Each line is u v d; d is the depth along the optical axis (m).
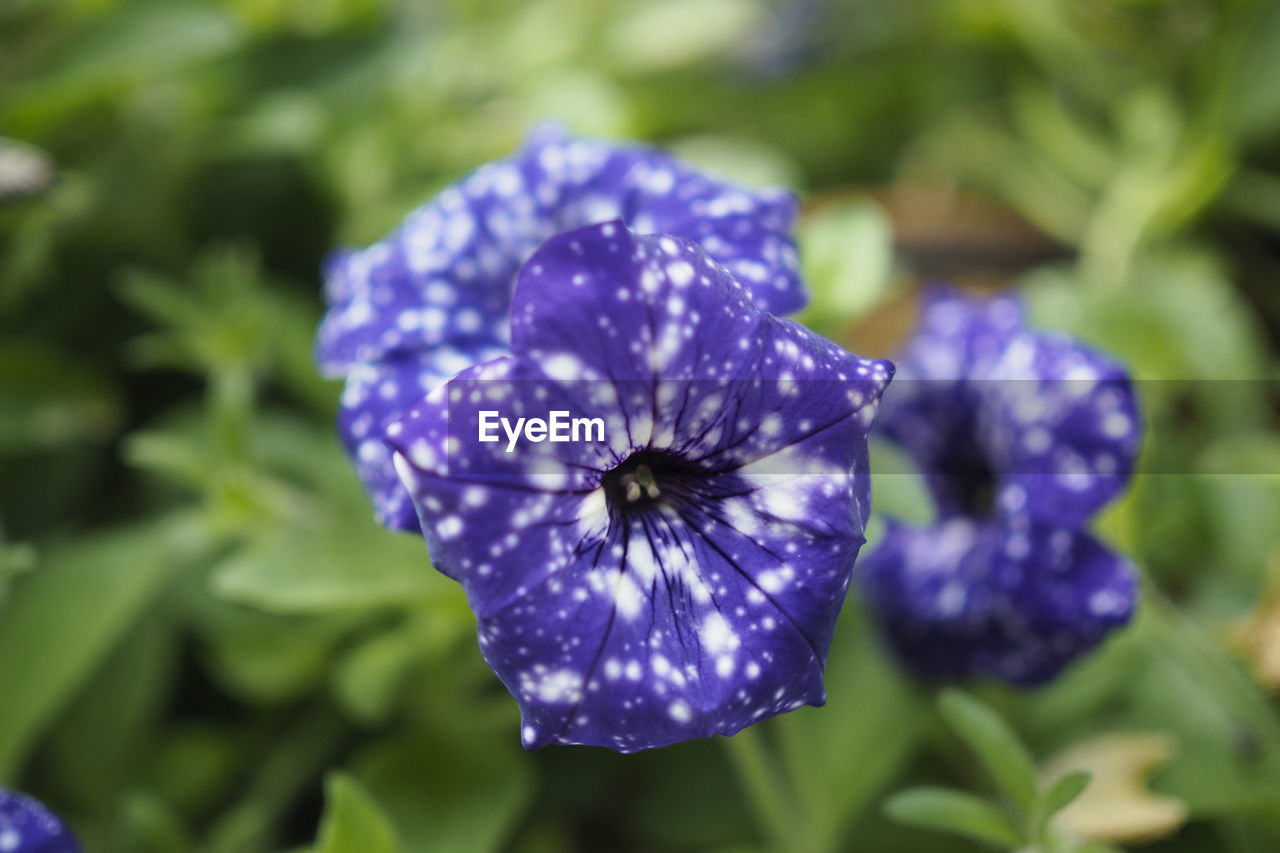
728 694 0.32
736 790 0.44
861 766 0.42
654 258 0.32
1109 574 0.40
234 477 0.43
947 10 0.70
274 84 0.55
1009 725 0.44
